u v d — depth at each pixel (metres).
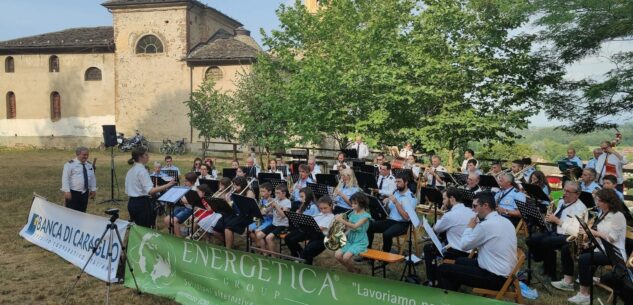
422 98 16.39
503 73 16.89
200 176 13.32
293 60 21.47
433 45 17.14
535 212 7.87
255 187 11.80
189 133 35.56
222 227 9.73
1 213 13.73
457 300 4.63
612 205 6.89
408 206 7.88
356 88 17.62
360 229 7.81
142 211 9.13
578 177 11.40
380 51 18.38
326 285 5.54
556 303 7.16
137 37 35.91
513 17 15.44
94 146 37.09
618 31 13.52
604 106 15.22
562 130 16.53
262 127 21.81
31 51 37.44
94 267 8.25
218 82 34.72
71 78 37.16
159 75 35.72
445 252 7.70
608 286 7.17
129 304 7.09
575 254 7.91
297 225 7.88
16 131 38.06
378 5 21.92
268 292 6.05
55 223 9.67
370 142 16.77
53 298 7.37
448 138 16.69
